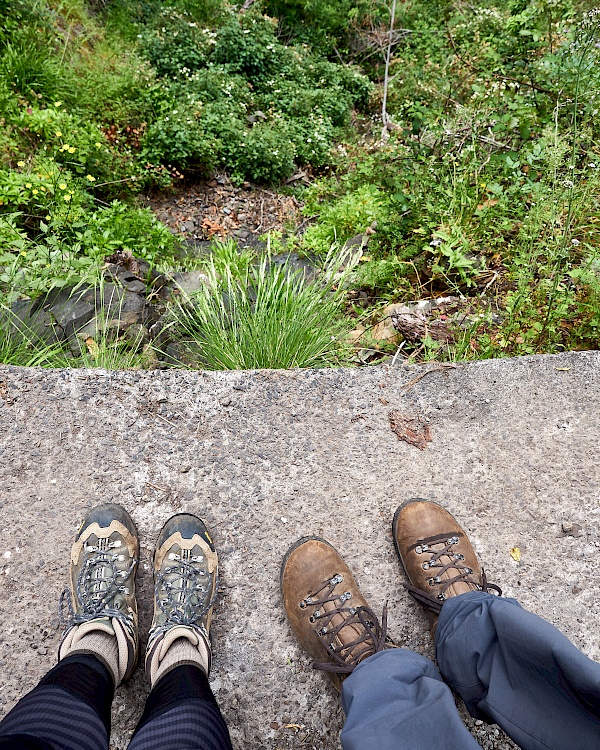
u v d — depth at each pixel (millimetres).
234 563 1549
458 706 1425
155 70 6344
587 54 3096
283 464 1693
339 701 1402
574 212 2375
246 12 8461
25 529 1519
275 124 6961
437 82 5336
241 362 2094
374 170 4289
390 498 1684
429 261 2857
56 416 1661
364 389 1847
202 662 1264
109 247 3771
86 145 4414
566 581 1608
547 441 1814
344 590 1444
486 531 1663
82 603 1320
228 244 4090
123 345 2447
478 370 1918
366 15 9195
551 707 930
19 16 4953
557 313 2078
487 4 6926
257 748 1341
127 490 1600
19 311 2545
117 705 1345
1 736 813
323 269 2711
